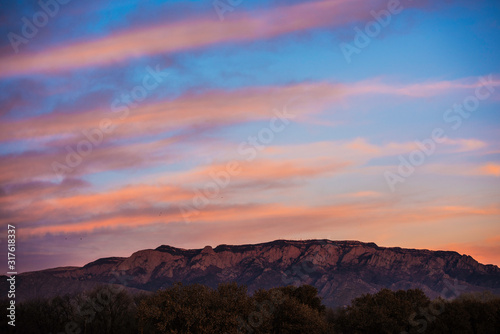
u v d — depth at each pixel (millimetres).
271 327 69438
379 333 76312
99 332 82750
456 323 74250
